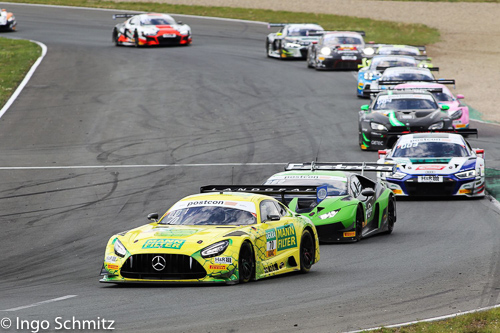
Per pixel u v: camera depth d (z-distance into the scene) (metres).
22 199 66.62
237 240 37.38
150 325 29.36
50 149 87.50
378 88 113.94
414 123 86.19
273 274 39.84
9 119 102.81
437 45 175.00
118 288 38.03
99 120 102.50
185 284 37.97
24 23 196.25
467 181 68.00
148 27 160.38
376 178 77.00
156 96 116.81
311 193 50.03
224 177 74.56
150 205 64.44
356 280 39.47
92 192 69.12
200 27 191.25
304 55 149.50
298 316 30.89
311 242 43.81
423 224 59.41
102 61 144.75
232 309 32.09
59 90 120.75
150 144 90.12
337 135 95.31
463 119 93.56
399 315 31.17
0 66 138.75
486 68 148.00
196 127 99.19
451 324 29.09
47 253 50.28
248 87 124.50
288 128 98.88
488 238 52.22
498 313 30.06
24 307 33.31
